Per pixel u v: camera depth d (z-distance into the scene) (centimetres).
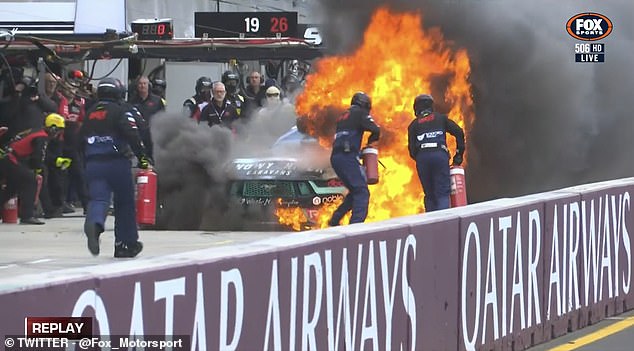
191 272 1920
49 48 6203
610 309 3788
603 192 3725
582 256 3566
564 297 3438
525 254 3184
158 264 1875
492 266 3003
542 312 3294
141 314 1812
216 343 1983
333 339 2333
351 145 4728
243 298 2055
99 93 4006
